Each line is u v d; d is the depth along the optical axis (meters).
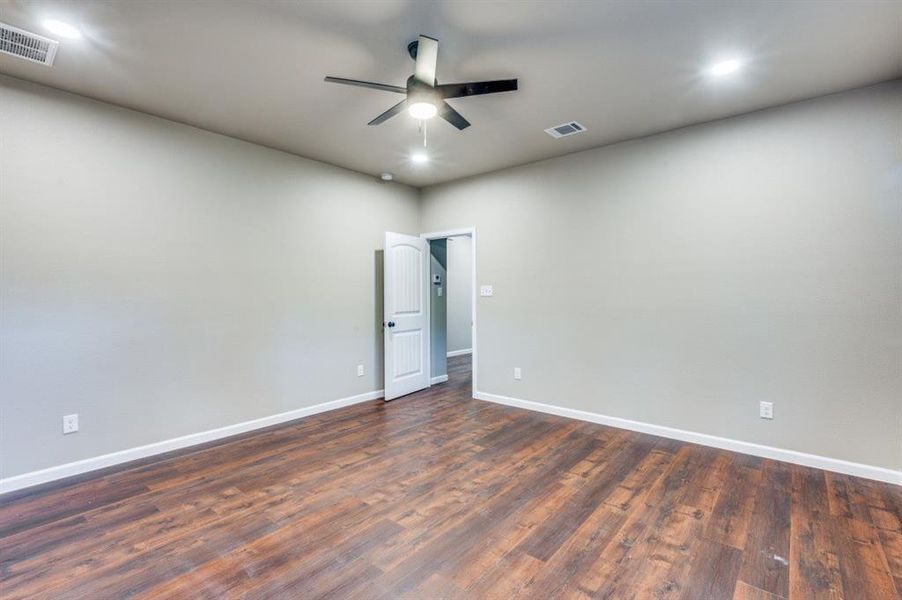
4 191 2.63
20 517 2.35
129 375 3.13
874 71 2.62
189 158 3.45
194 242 3.47
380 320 5.04
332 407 4.50
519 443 3.49
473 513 2.39
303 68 2.59
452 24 2.17
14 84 2.67
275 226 4.02
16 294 2.68
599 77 2.70
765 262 3.16
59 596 1.75
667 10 2.06
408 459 3.16
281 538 2.16
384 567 1.93
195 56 2.46
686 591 1.77
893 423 2.74
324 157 4.25
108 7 2.02
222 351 3.64
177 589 1.79
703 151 3.41
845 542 2.11
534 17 2.12
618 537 2.16
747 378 3.24
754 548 2.06
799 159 3.03
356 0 1.98
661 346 3.64
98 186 2.99
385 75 2.69
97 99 2.97
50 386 2.79
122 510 2.42
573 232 4.15
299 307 4.21
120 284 3.09
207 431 3.54
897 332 2.73
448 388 5.47
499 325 4.73
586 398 4.09
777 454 3.11
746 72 2.64
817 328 2.97
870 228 2.80
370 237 4.91
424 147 3.96
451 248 7.93
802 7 2.03
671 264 3.58
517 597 1.75
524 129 3.53
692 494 2.60
